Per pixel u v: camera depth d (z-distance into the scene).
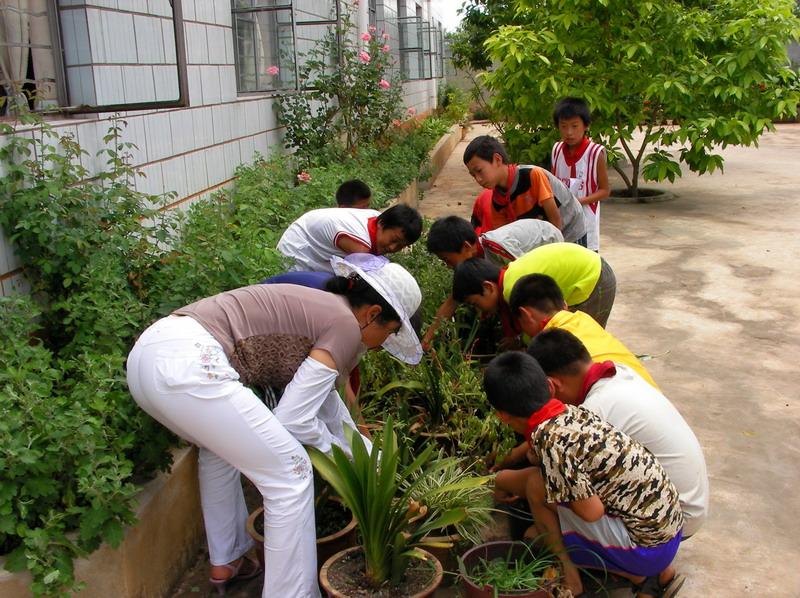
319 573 2.91
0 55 3.69
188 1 5.50
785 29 9.34
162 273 3.73
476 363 4.27
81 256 3.51
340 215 3.98
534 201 4.62
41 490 2.53
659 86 9.36
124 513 2.62
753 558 3.22
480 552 2.90
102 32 4.18
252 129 6.95
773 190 11.42
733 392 4.76
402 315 2.84
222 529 3.02
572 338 3.04
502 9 13.09
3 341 3.02
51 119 3.95
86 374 2.89
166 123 5.09
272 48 7.63
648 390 3.02
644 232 9.03
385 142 10.04
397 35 16.33
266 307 2.77
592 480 2.71
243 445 2.62
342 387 3.43
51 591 2.48
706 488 3.00
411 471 2.85
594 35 9.80
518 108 9.96
